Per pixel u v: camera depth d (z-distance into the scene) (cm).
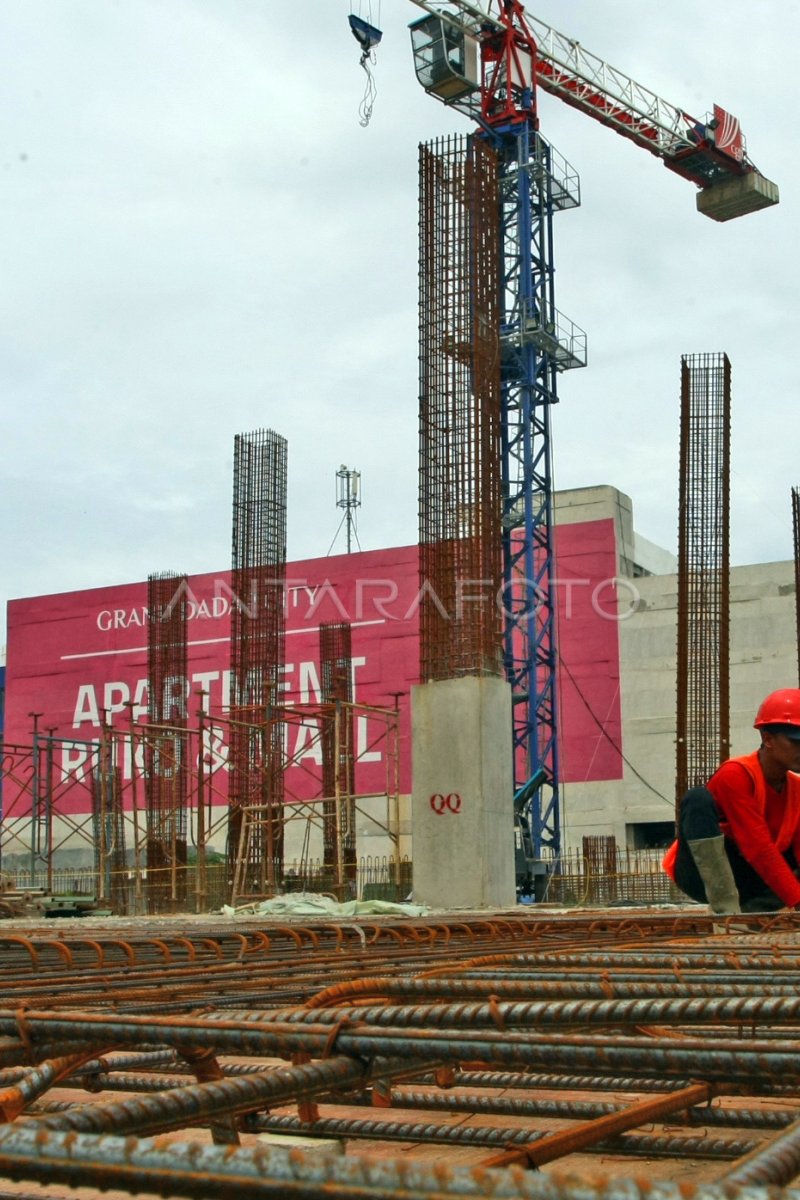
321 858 4712
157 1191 113
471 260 2266
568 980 322
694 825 738
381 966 407
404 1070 200
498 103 3888
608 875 3181
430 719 2111
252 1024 198
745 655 4444
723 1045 173
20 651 5509
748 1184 113
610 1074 237
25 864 5300
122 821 3519
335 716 2891
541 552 4597
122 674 5322
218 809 4962
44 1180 118
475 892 2041
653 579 4497
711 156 4853
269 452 3341
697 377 2486
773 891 730
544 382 3775
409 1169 107
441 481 2219
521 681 3691
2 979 393
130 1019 207
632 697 4444
